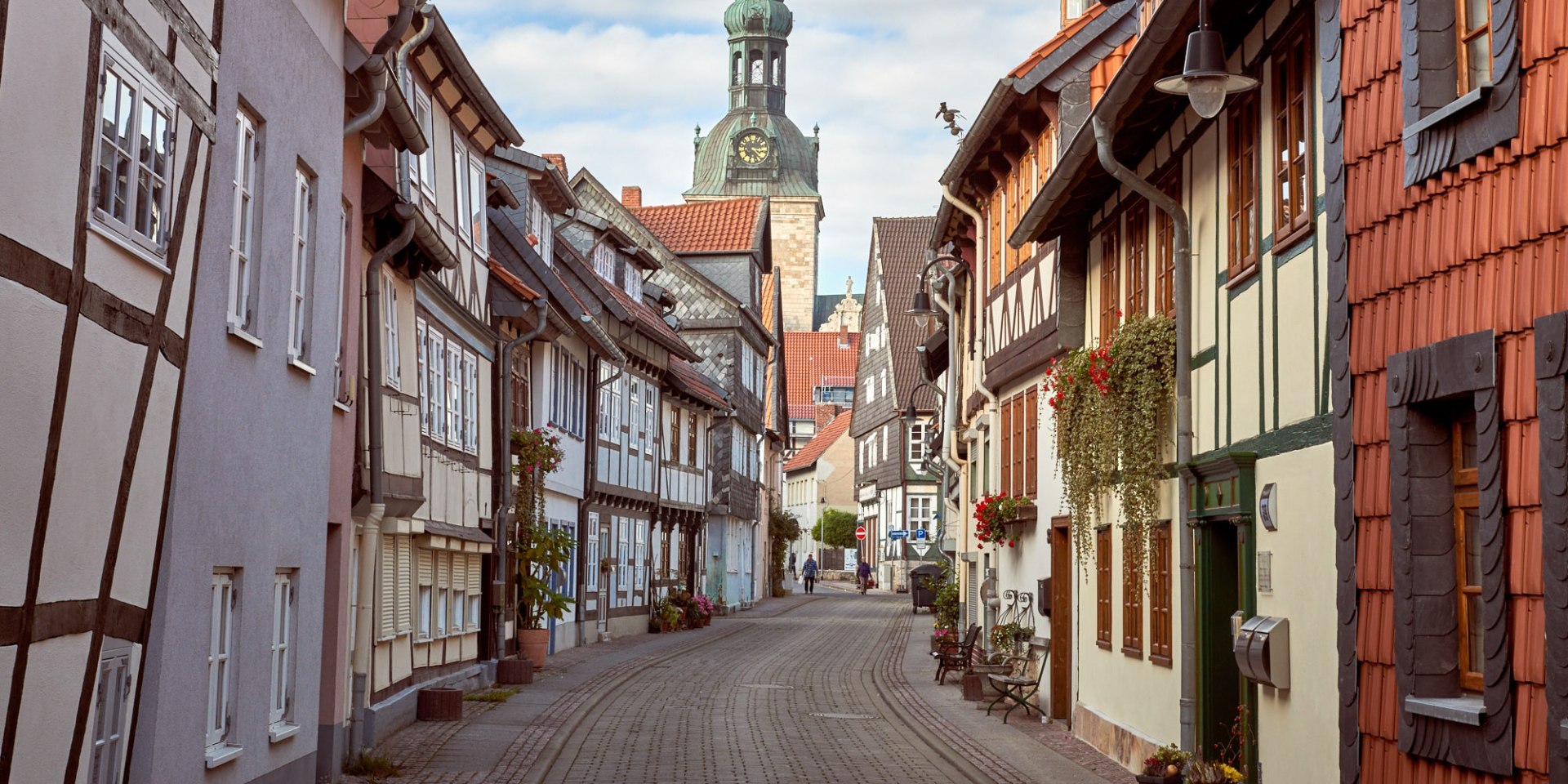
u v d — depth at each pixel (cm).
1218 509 1164
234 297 988
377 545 1577
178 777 898
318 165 1170
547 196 2948
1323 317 952
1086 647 1703
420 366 1748
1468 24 800
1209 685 1230
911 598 6172
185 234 832
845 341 10975
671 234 5088
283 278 1086
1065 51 1788
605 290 3150
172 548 865
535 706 1988
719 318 4806
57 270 654
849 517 8956
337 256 1245
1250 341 1109
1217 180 1203
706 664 2794
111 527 745
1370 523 871
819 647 3316
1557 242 690
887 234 6575
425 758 1491
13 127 600
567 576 3084
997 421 2247
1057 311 1733
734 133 10744
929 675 2630
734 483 4816
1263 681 1027
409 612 1800
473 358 2130
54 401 659
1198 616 1260
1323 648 948
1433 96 809
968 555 2591
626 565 3584
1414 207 824
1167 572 1346
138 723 831
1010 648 2072
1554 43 695
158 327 796
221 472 958
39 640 661
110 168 714
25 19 602
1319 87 970
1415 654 809
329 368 1240
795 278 10875
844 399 10762
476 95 2009
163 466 820
